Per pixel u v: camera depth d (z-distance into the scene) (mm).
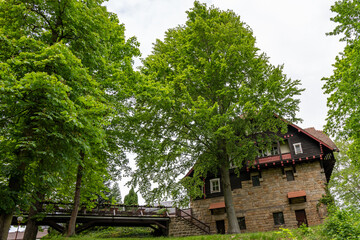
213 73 14961
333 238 8328
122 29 13992
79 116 8016
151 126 14375
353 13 13141
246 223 21453
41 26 10414
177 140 15695
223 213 22562
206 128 13406
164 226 22328
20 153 8016
